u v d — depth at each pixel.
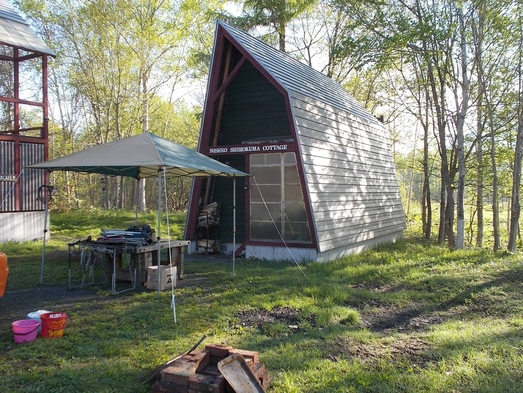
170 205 41.78
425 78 19.28
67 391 3.96
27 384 4.09
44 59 15.06
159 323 6.02
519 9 14.03
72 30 26.42
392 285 9.07
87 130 35.06
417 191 51.53
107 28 25.30
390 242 17.03
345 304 7.53
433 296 8.14
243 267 10.43
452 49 15.61
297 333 5.77
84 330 5.71
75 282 8.56
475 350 5.04
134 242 8.01
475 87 17.33
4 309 6.64
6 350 4.97
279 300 7.28
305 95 11.77
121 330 5.71
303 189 10.84
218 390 3.48
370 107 30.42
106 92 28.33
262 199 11.85
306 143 11.12
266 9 23.56
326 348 5.17
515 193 14.13
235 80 13.01
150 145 7.63
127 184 44.50
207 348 4.04
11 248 12.75
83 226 18.25
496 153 18.02
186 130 40.25
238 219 12.79
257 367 3.88
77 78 27.19
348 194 13.04
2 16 15.03
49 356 4.80
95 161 7.23
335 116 13.29
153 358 4.73
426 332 6.05
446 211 18.81
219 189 13.16
